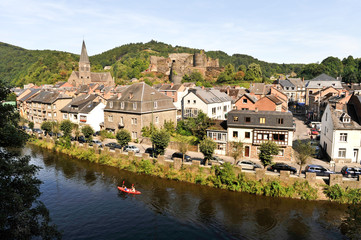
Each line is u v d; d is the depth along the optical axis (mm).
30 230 19922
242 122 49375
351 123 46062
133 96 62500
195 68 161875
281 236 28312
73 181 43312
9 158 22844
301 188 36188
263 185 37562
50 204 35594
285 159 47062
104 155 51531
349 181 35438
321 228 29734
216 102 74875
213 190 38969
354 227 25453
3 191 19125
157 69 176000
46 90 103625
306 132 68875
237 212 33156
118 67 197500
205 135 53625
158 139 46219
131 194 38500
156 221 31344
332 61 172875
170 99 68125
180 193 38344
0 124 22547
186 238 27969
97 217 32281
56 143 60719
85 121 70562
